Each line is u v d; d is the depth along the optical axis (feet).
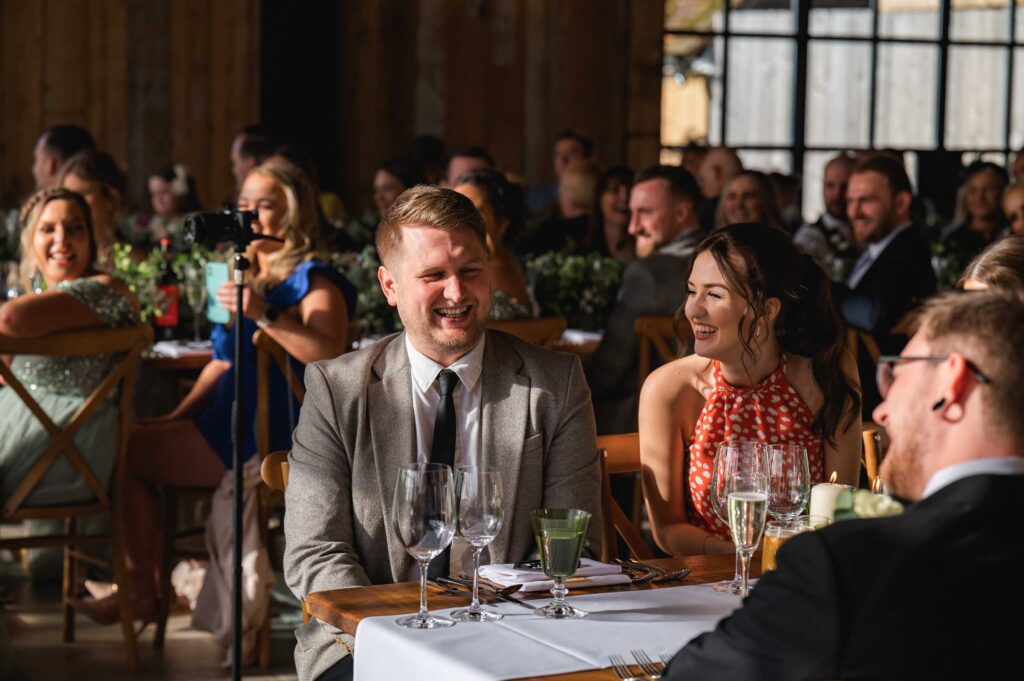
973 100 39.96
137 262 19.40
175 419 15.24
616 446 10.05
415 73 35.78
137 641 14.87
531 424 9.04
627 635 6.84
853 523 5.28
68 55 32.94
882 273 17.66
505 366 9.15
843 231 26.55
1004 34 39.96
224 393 14.46
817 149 38.75
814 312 9.88
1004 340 5.25
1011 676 5.02
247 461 14.15
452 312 8.87
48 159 23.63
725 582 7.84
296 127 34.65
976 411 5.28
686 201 16.80
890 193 17.84
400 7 35.47
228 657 14.12
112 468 14.19
